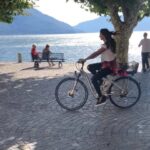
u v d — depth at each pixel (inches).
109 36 433.1
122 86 442.9
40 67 1111.6
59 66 1114.7
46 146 304.8
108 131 345.1
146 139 318.0
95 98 478.9
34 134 339.9
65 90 447.5
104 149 294.0
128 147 297.7
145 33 869.2
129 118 393.4
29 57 2551.7
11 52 3563.0
